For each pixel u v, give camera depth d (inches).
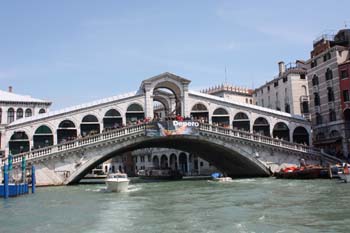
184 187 1294.3
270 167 1611.7
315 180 1337.4
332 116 1715.1
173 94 1975.9
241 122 1769.2
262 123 1785.2
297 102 2064.5
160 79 1686.8
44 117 1589.6
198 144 1679.4
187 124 1512.1
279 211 653.3
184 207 743.1
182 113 1696.6
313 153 1641.2
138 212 688.4
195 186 1331.2
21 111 1866.4
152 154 3196.4
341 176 1217.4
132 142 1470.2
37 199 942.4
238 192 1020.5
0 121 1822.1
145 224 562.9
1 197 984.3
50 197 990.4
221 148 1601.9
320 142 1758.1
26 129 1571.1
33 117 1589.6
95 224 572.7
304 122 1819.6
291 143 1628.9
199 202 822.5
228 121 1759.4
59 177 1381.6
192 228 525.0
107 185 1165.1
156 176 2170.3
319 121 1807.3
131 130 1465.3
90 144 1405.0
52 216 659.4
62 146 1381.6
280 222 552.7
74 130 1617.9
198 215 635.5
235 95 2687.0
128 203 834.8
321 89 1787.6
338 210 643.5
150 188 1285.7
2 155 1729.8
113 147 1444.4
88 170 1534.2
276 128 1796.3
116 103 1663.4
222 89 2637.8
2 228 553.9
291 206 708.0
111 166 3565.5
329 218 572.7
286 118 1803.6
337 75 1672.0
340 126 1649.9
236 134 1565.0
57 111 1611.7
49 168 1374.3
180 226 541.0
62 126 1611.7
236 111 1768.0
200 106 1742.1
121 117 1662.2
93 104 1641.2
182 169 2829.7
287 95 2121.1
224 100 1761.8
